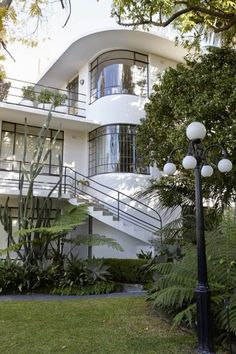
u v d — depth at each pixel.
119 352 4.33
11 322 5.69
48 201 11.88
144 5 7.26
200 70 9.23
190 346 4.51
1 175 14.32
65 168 15.27
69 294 9.29
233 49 9.45
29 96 15.39
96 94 15.71
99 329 5.29
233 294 4.76
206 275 4.48
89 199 14.34
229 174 8.34
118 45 15.23
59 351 4.39
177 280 5.37
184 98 9.02
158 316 5.86
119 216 13.51
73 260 10.50
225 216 6.07
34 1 6.21
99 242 10.55
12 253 12.96
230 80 8.35
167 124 10.00
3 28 6.14
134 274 11.04
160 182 10.43
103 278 9.97
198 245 4.56
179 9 8.51
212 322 4.44
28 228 10.30
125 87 15.12
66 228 9.70
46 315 6.16
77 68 17.19
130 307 6.67
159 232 10.09
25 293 9.27
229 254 5.23
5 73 7.23
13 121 14.87
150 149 11.01
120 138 14.60
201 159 5.06
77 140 16.03
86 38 14.62
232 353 4.23
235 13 7.65
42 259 10.27
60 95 15.75
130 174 14.26
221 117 8.21
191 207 9.63
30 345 4.60
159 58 16.06
